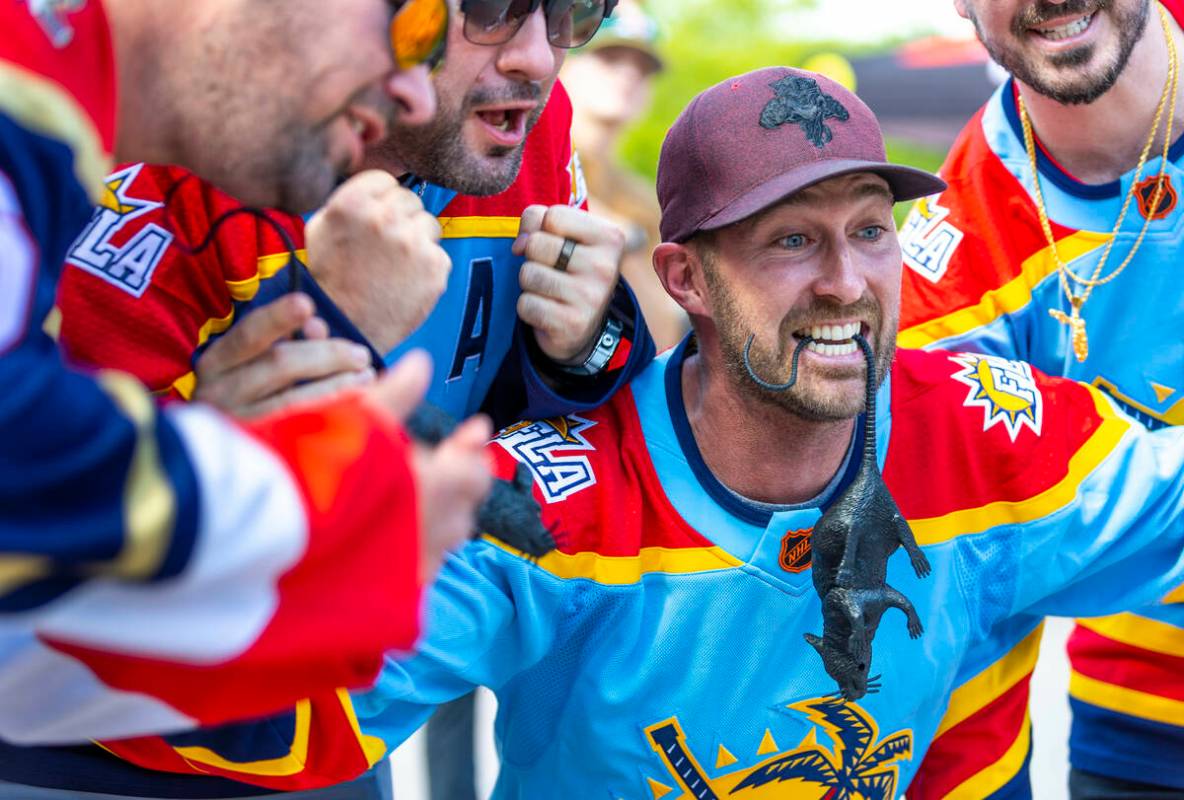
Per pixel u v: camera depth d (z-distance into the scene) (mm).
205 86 1269
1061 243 2402
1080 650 2605
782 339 1767
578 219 1873
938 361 2002
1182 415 2430
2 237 987
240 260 1789
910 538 1808
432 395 2049
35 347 993
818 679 1885
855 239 1774
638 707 1874
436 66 1331
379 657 1188
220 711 1162
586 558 1830
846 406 1777
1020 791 2150
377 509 1051
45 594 993
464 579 1766
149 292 1761
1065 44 2205
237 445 1013
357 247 1680
